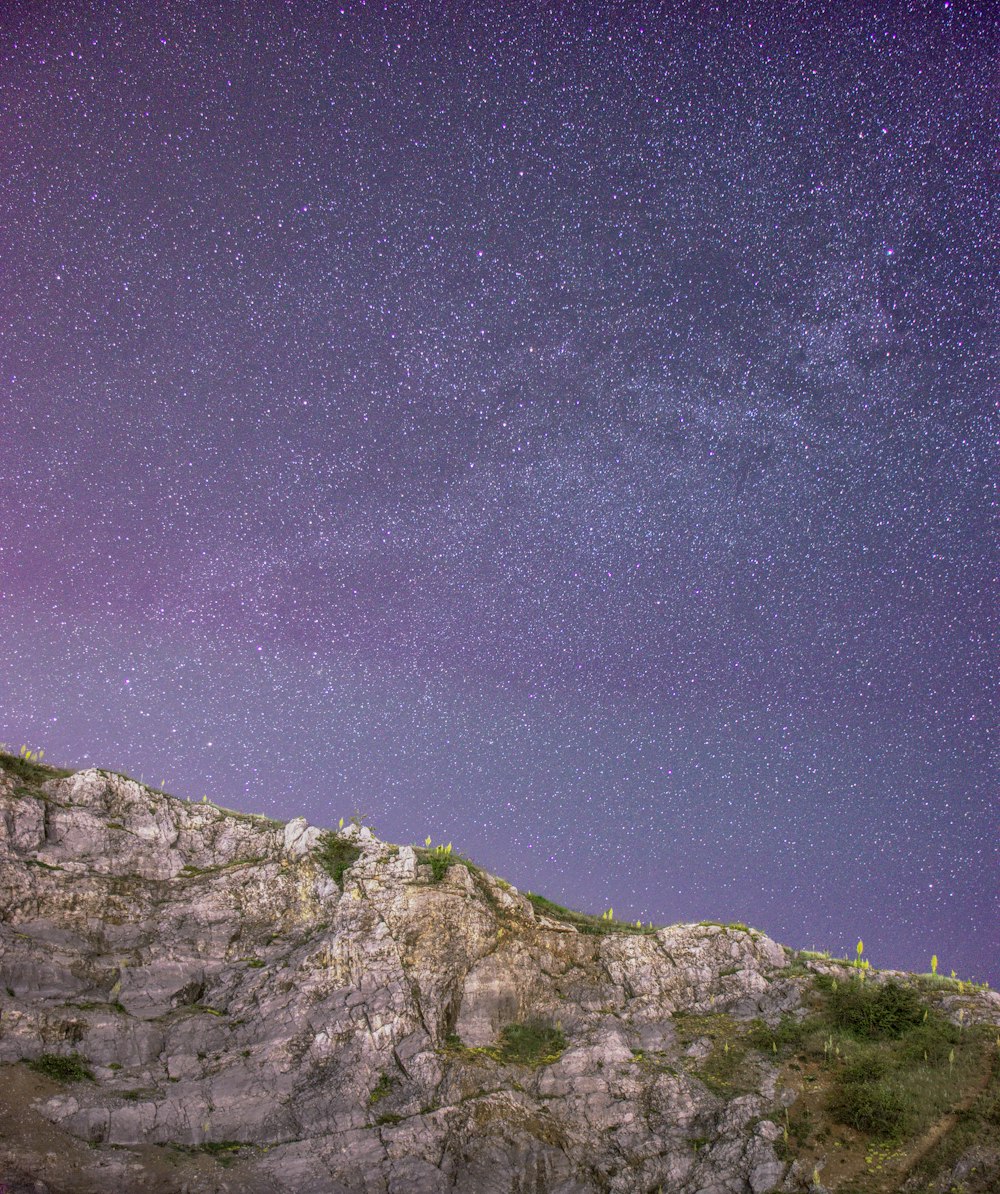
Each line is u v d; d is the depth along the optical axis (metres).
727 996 23.48
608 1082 20.69
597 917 26.44
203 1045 19.62
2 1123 16.55
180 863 23.27
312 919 22.77
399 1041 20.33
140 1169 16.72
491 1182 18.30
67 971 19.95
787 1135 19.41
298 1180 17.59
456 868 23.62
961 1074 20.27
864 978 23.89
